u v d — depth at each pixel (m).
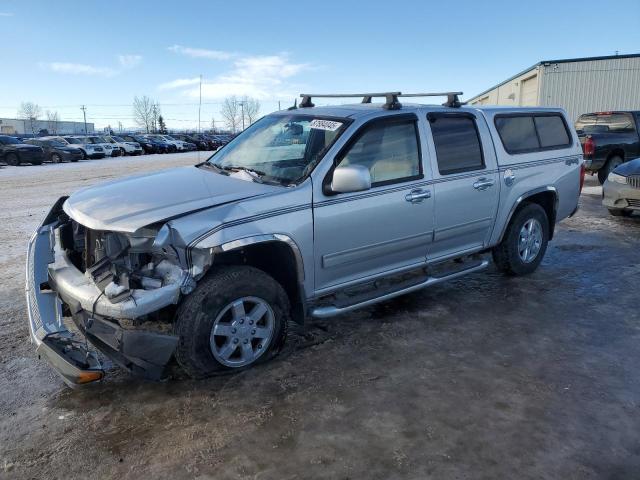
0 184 16.03
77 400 3.43
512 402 3.39
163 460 2.84
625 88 26.67
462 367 3.86
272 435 3.05
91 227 3.45
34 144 28.66
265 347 3.82
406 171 4.48
